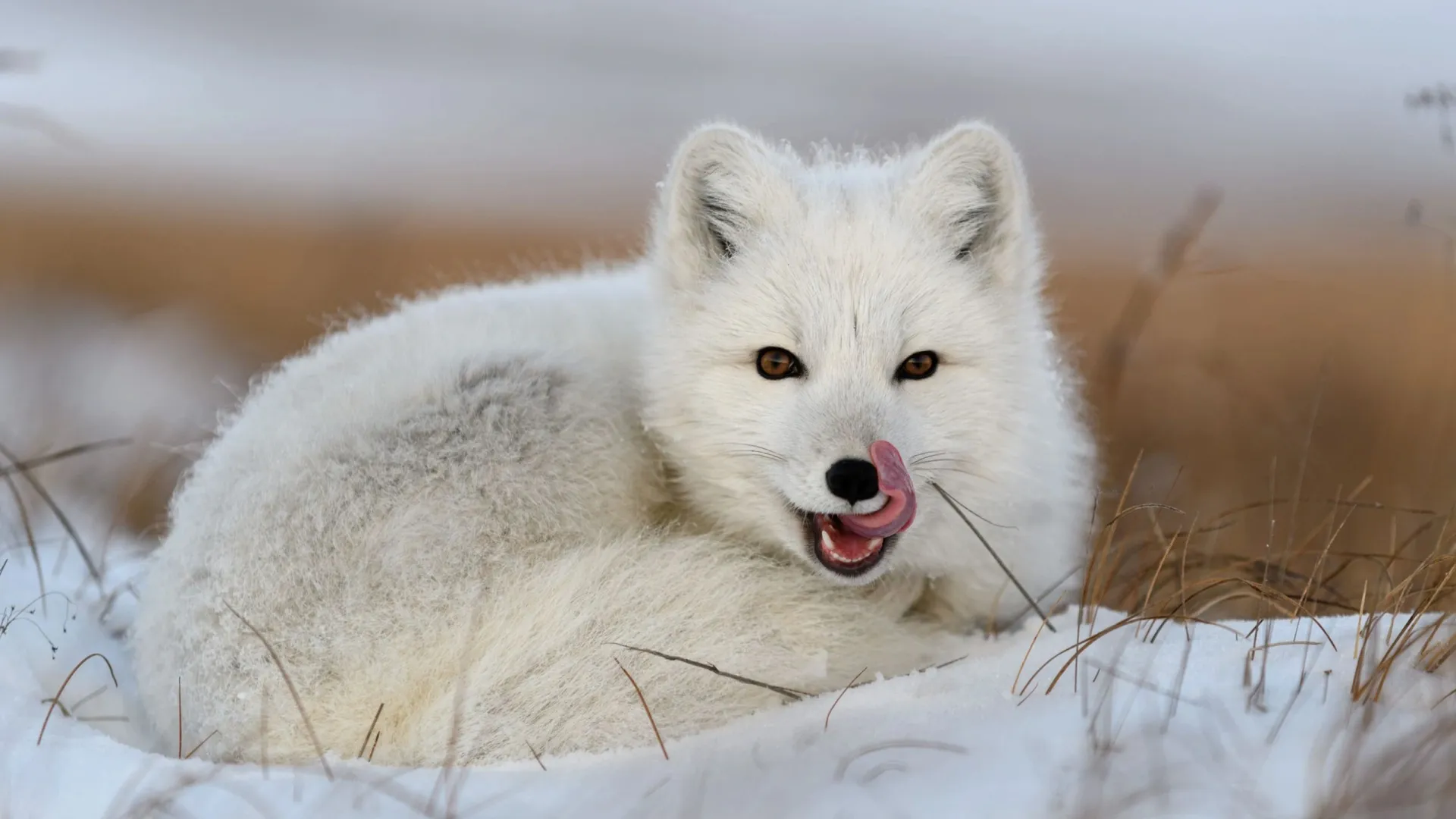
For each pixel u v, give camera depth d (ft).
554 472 29.91
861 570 30.01
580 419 30.81
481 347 31.78
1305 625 27.96
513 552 28.89
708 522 33.60
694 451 32.89
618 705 25.91
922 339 31.50
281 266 103.04
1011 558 33.86
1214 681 24.45
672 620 27.30
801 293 31.35
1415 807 18.53
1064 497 35.22
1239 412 52.39
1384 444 46.98
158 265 103.19
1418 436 45.57
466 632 26.96
